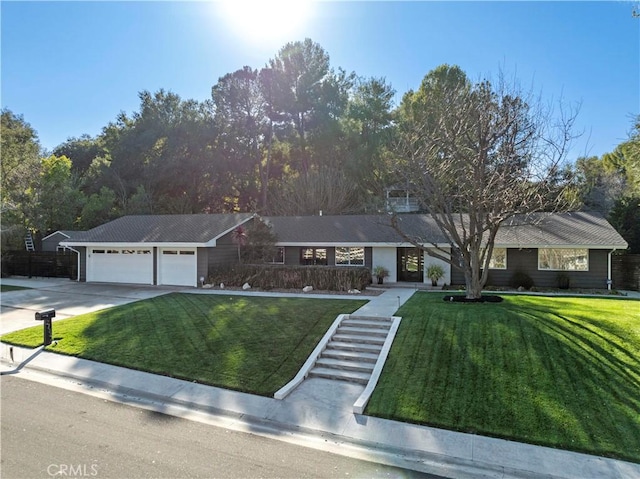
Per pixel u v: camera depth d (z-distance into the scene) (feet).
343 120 122.42
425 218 76.48
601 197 106.63
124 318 41.24
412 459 17.62
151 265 68.80
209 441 18.79
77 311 46.42
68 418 20.97
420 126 57.47
